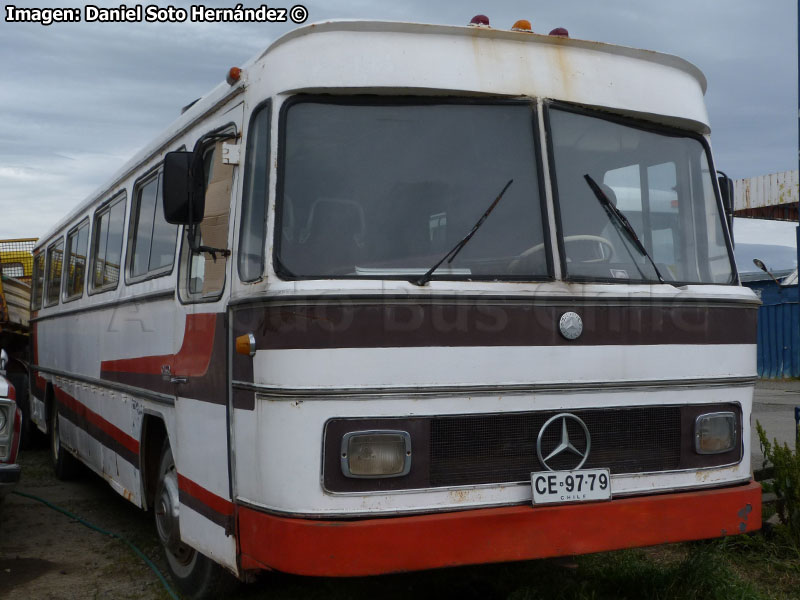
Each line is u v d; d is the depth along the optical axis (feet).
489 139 13.91
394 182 13.43
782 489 19.24
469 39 14.11
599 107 14.74
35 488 29.37
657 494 14.03
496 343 13.00
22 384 39.19
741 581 16.62
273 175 13.12
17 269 46.09
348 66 13.46
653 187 15.26
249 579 13.69
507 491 13.07
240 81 14.83
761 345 69.10
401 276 12.98
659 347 14.14
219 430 14.39
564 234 13.84
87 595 17.48
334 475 12.32
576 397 13.50
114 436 21.95
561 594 15.44
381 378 12.42
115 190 24.09
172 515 17.38
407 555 12.26
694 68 16.16
